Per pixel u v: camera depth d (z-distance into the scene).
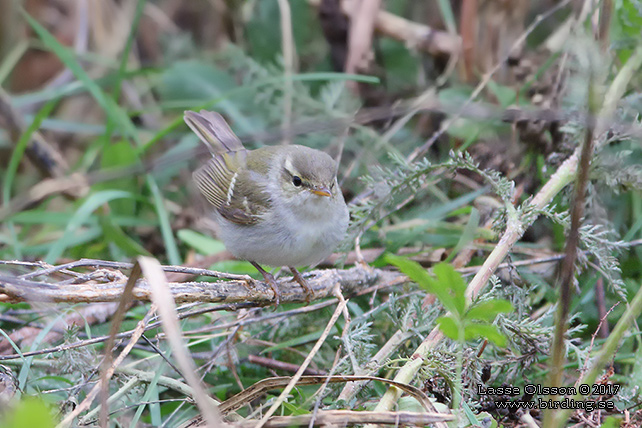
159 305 6.33
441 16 15.49
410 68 14.75
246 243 9.73
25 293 7.39
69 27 17.61
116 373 8.54
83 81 12.95
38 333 9.68
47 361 8.67
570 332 8.59
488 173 9.84
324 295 9.61
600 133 9.46
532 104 11.69
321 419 6.81
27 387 8.80
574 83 10.45
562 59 11.09
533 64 12.30
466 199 11.25
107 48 16.86
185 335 9.73
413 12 15.80
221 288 8.62
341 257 10.64
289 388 7.21
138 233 13.39
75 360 8.37
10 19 16.78
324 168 9.60
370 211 10.39
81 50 16.30
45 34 13.03
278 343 10.12
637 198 10.90
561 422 6.78
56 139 16.73
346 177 12.21
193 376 6.08
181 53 16.47
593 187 10.11
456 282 6.62
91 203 11.82
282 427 6.87
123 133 12.94
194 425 7.44
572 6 12.66
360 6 14.38
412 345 9.20
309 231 9.48
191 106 13.91
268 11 15.85
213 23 17.19
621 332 6.95
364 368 8.14
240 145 10.93
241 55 14.75
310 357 7.80
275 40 15.74
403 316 8.79
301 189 9.41
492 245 10.35
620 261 10.60
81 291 7.65
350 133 13.59
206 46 17.20
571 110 10.37
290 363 9.93
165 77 15.09
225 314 10.43
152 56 17.27
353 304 9.95
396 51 14.95
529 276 10.23
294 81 14.64
